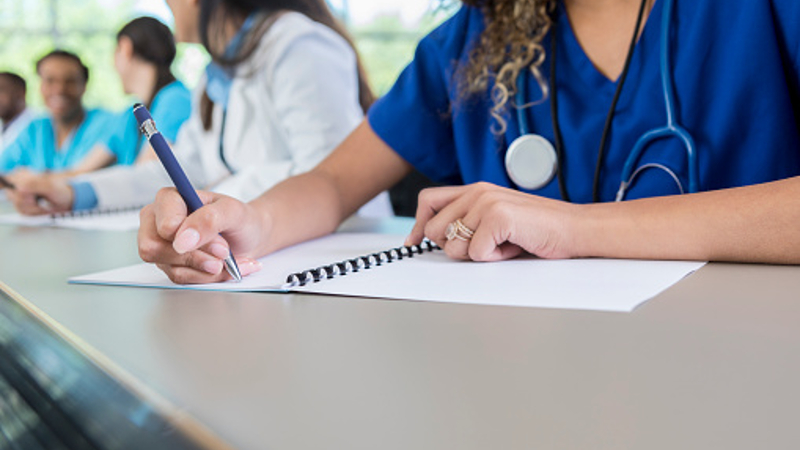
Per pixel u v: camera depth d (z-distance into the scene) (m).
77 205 1.60
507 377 0.35
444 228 0.73
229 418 0.31
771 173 0.89
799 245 0.62
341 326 0.47
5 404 0.54
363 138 1.13
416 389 0.34
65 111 2.91
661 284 0.56
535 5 1.00
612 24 0.97
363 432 0.28
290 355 0.41
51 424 0.44
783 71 0.89
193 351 0.42
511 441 0.27
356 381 0.35
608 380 0.34
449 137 1.14
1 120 3.19
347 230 1.05
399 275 0.64
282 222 0.86
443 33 1.12
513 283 0.59
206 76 2.19
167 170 0.71
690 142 0.90
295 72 1.93
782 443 0.26
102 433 0.37
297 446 0.27
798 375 0.34
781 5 0.88
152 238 0.67
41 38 3.51
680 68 0.92
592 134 0.97
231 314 0.52
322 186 1.00
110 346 0.45
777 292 0.52
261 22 2.01
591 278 0.59
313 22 2.03
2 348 0.59
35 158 2.99
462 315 0.49
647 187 0.93
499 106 1.03
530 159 0.99
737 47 0.89
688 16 0.92
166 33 2.51
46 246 1.01
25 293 0.65
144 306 0.57
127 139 2.62
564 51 1.00
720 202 0.66
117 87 3.06
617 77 0.96
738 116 0.90
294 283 0.60
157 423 0.32
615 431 0.28
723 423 0.28
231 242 0.75
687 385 0.33
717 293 0.53
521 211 0.69
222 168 2.14
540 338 0.42
